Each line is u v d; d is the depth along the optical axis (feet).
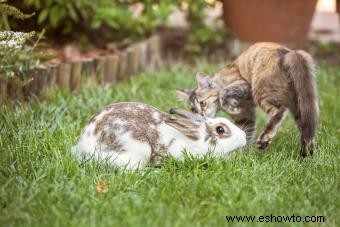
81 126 22.47
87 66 27.86
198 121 19.56
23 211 16.06
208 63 34.12
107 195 17.13
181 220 15.75
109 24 31.19
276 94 20.71
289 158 20.21
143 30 33.60
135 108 19.39
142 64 31.96
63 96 25.40
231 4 34.17
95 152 18.88
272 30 33.88
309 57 20.34
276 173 18.90
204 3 34.37
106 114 19.27
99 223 15.61
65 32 31.09
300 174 18.98
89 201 16.66
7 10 20.83
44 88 25.35
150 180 18.26
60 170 18.21
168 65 33.94
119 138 18.80
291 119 24.30
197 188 17.61
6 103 23.31
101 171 18.62
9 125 21.34
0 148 19.51
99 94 26.08
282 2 33.37
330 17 42.14
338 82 30.63
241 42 34.32
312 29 39.17
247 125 22.47
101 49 31.37
